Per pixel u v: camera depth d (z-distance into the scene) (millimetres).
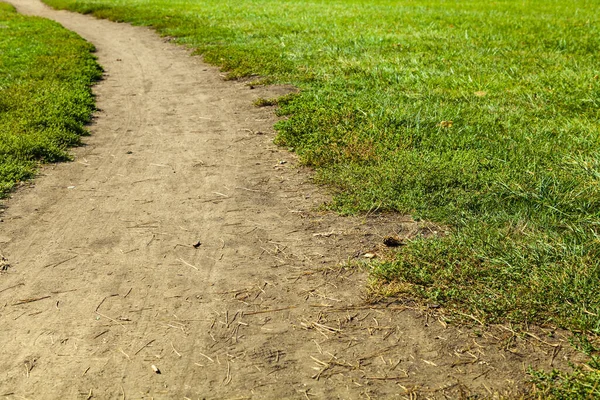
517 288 2031
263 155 3086
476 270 2109
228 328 1979
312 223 2463
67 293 2123
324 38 5594
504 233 2277
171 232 2436
